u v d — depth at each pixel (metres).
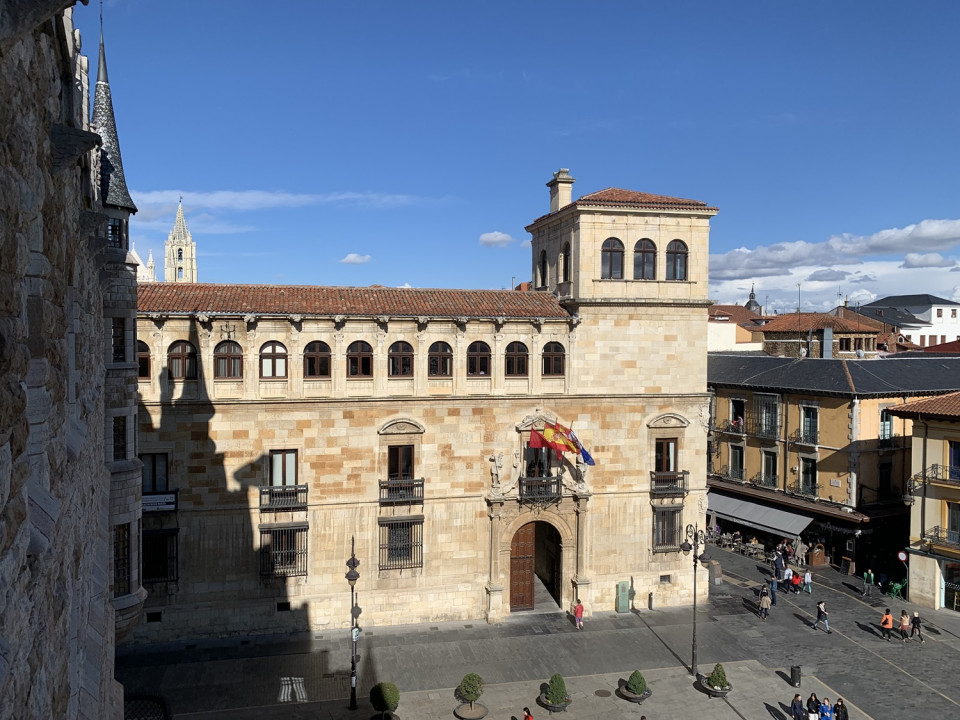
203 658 36.53
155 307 37.62
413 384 41.28
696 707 32.84
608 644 39.56
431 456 41.59
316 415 39.72
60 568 8.87
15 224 6.66
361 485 40.44
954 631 41.16
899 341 97.81
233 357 38.72
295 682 34.31
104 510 19.77
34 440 7.64
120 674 34.66
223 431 38.47
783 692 34.19
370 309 40.88
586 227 43.53
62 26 9.99
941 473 43.91
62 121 11.25
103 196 27.20
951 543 43.09
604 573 44.44
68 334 10.88
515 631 41.00
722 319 101.12
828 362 56.25
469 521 42.31
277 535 39.38
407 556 41.38
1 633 5.73
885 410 46.84
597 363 44.09
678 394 45.22
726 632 41.28
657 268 44.91
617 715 32.06
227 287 40.97
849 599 46.62
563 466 43.62
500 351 42.59
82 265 13.45
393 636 39.84
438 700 33.12
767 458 57.94
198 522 38.34
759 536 59.19
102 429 20.97
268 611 39.31
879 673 36.16
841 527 51.69
